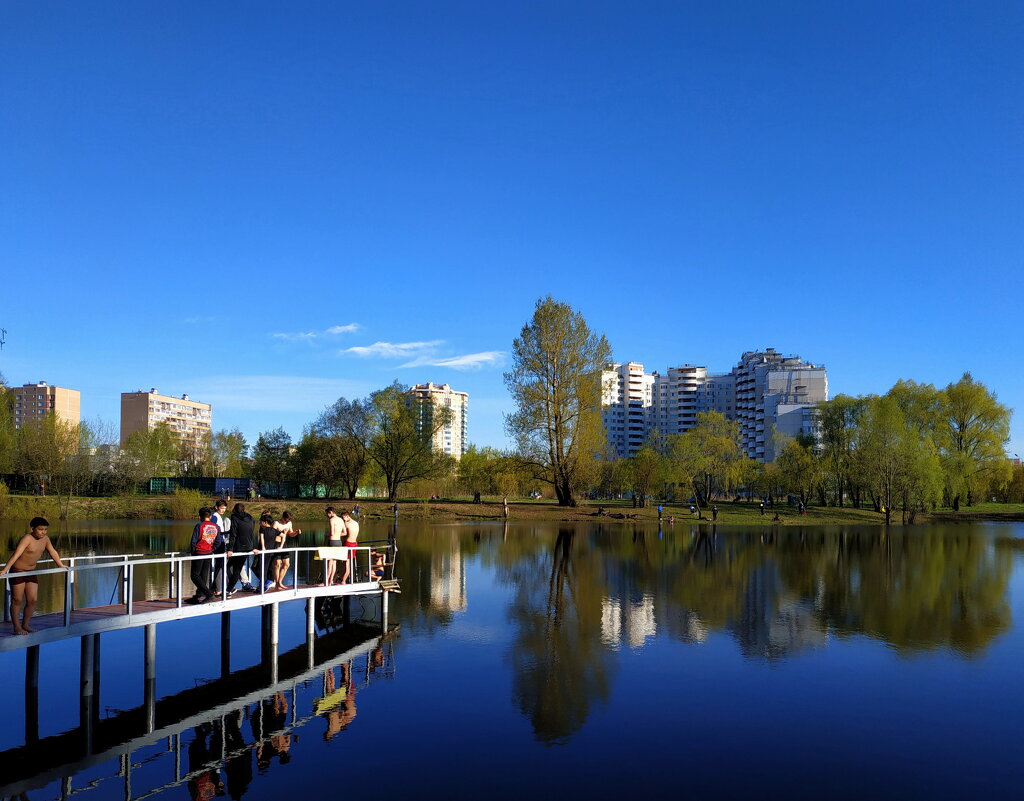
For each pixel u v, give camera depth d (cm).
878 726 1413
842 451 8612
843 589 3048
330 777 1184
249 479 8912
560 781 1164
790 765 1231
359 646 2031
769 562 3991
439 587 3053
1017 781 1177
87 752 1309
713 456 8469
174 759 1271
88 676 1495
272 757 1269
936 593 2961
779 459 9338
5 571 1330
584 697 1580
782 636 2150
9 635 1338
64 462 7288
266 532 1925
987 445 8631
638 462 8488
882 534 6194
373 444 8538
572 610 2547
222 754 1286
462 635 2162
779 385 18638
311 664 1853
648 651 1970
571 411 7625
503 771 1201
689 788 1142
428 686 1662
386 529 6175
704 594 2894
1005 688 1652
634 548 4709
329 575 2125
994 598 2847
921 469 7450
